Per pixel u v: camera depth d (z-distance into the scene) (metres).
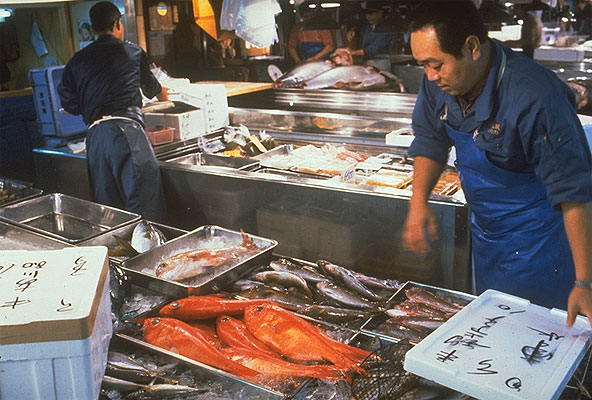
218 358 1.75
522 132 1.94
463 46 1.85
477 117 2.04
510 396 1.24
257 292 2.28
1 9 5.80
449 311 2.09
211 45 6.19
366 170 3.66
